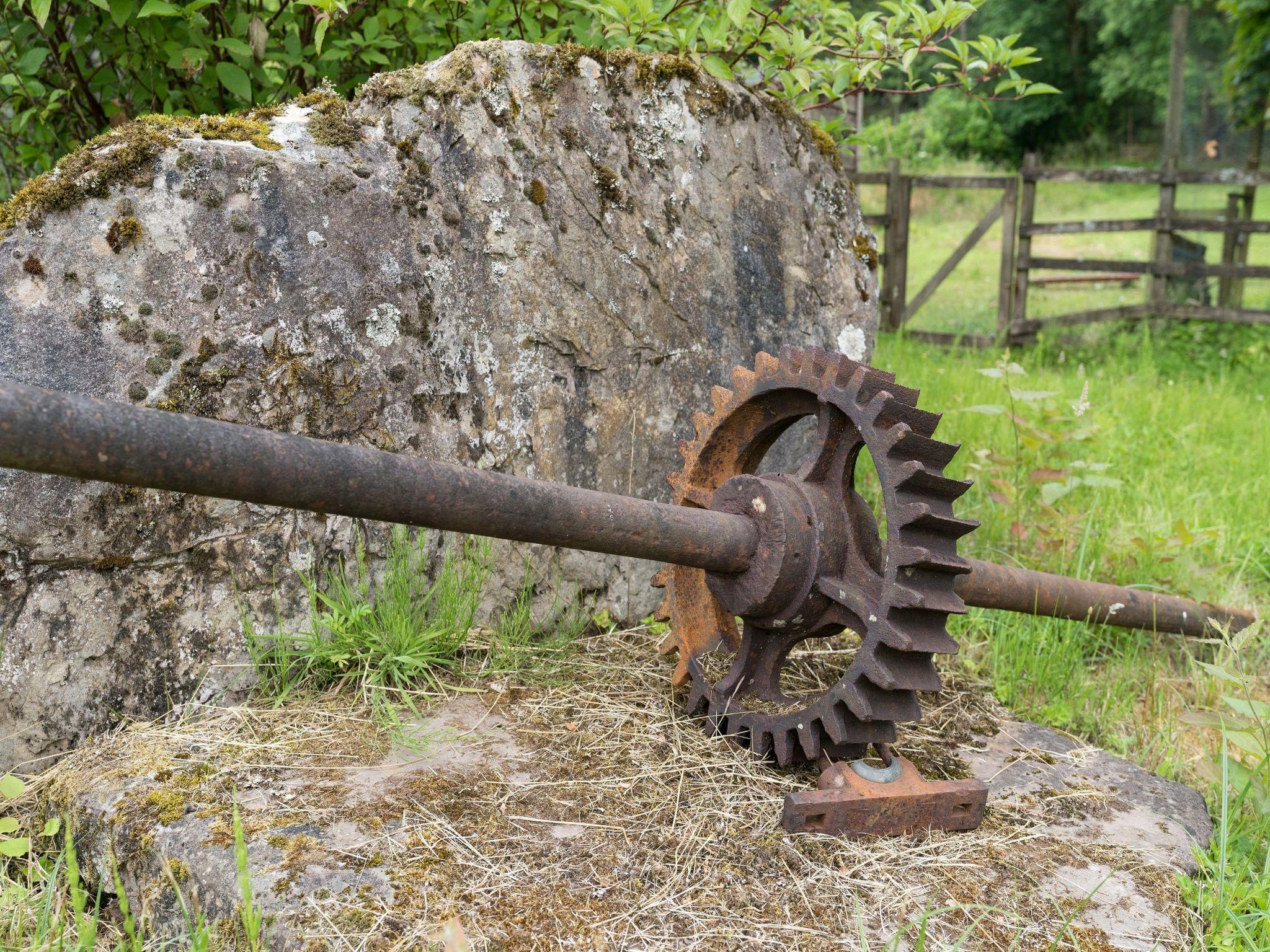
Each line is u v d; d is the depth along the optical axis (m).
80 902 2.34
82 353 3.08
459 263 3.74
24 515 3.03
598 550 2.80
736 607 3.11
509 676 3.67
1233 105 14.81
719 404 3.44
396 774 2.98
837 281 4.76
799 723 3.08
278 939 2.33
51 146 4.97
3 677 3.07
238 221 3.27
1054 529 5.09
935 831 2.95
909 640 2.86
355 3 4.62
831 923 2.50
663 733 3.34
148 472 2.04
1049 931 2.54
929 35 4.55
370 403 3.56
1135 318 12.12
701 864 2.67
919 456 2.99
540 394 3.96
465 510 2.50
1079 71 34.22
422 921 2.37
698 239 4.29
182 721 3.25
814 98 5.25
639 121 4.12
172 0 4.36
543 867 2.61
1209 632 4.55
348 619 3.49
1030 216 12.22
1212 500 6.12
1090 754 3.55
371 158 3.57
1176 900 2.72
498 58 3.80
